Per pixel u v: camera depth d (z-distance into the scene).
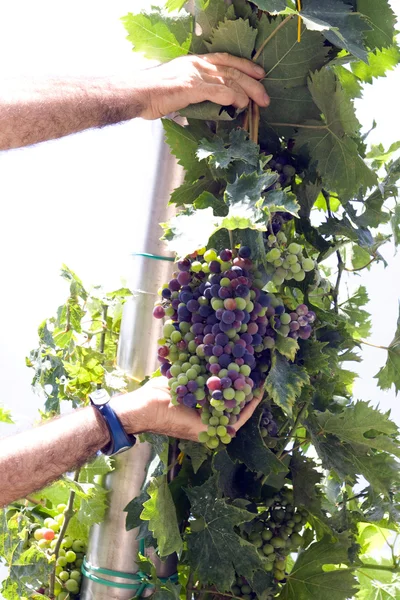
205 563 1.24
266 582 1.30
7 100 1.19
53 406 1.56
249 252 1.14
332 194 1.45
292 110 1.32
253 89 1.28
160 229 1.34
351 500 1.52
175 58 1.31
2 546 1.42
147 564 1.27
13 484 1.15
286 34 1.25
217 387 1.08
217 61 1.27
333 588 1.31
